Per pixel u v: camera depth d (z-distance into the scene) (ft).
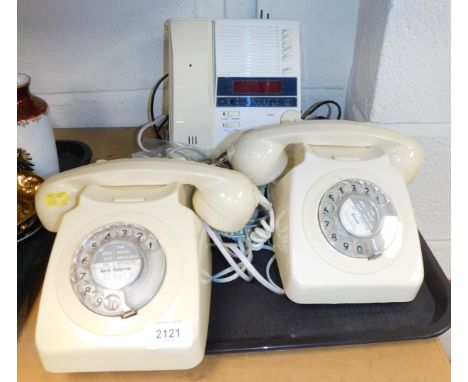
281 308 1.86
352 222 1.80
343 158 1.98
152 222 1.69
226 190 1.76
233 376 1.62
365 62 2.45
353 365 1.66
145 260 1.59
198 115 2.38
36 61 2.66
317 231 1.79
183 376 1.62
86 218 1.71
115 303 1.51
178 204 1.73
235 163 2.03
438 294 1.89
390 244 1.79
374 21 2.28
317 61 2.72
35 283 1.93
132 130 2.93
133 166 1.76
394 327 1.77
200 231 1.75
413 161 2.03
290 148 2.15
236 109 2.39
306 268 1.74
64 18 2.52
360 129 2.02
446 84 2.29
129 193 1.79
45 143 2.18
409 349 1.71
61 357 1.49
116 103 2.86
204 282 1.69
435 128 2.47
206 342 1.68
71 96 2.81
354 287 1.73
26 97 2.07
